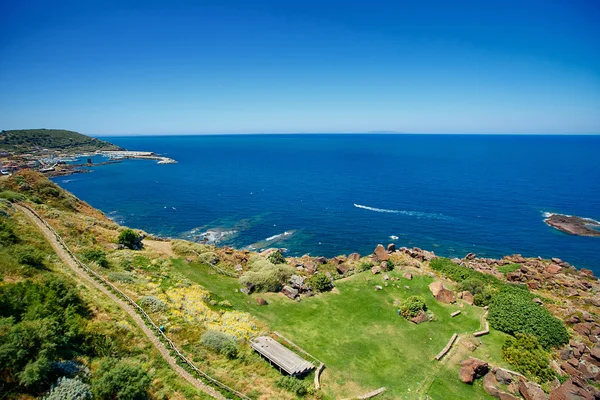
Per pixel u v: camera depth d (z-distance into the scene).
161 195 137.38
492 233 94.75
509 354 33.97
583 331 38.94
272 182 168.75
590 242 88.25
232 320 37.38
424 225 100.88
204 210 115.06
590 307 48.22
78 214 65.31
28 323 21.06
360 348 35.19
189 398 23.78
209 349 30.59
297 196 137.25
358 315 41.25
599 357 32.28
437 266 59.19
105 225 61.47
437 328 38.94
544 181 165.88
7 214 46.09
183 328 32.44
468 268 61.03
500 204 123.31
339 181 171.25
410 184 161.50
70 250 41.84
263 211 114.56
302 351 33.56
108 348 25.44
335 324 39.28
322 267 59.44
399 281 48.72
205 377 26.50
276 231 94.69
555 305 46.12
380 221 104.38
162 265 48.72
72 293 28.66
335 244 86.19
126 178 180.00
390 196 136.88
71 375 20.53
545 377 31.05
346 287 48.00
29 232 43.06
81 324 25.86
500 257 80.12
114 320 29.56
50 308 24.92
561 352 34.03
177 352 28.39
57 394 18.20
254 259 56.69
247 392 26.14
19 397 17.80
